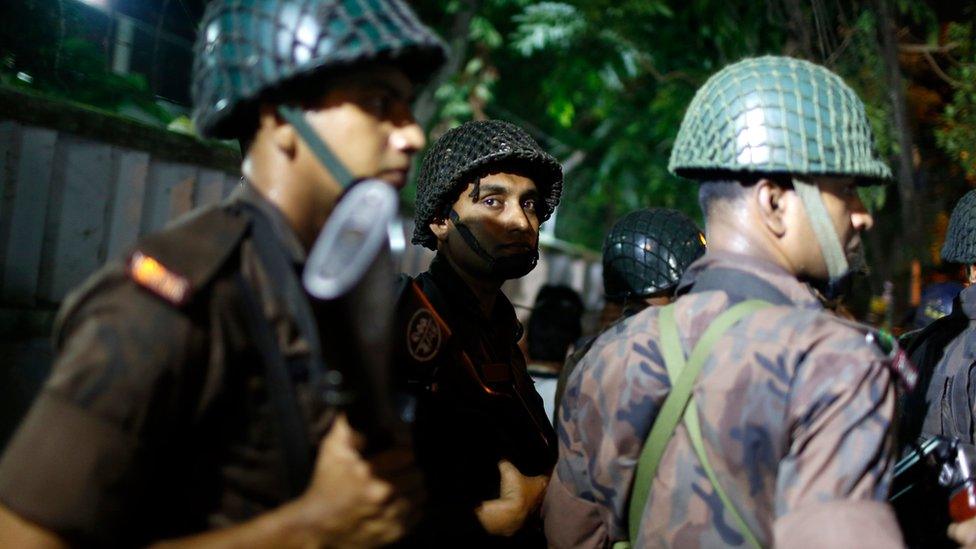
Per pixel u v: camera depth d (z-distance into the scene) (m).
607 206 11.78
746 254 1.42
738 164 1.38
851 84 5.75
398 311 1.65
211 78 1.11
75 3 3.91
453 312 1.89
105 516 0.91
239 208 1.07
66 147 3.06
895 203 6.14
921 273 5.45
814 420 1.20
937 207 6.11
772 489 1.27
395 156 1.12
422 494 1.02
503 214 1.97
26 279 2.98
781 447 1.24
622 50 8.50
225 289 0.99
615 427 1.43
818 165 1.35
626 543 1.49
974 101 5.99
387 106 1.12
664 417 1.36
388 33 1.06
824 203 1.39
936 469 1.62
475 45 8.86
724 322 1.33
